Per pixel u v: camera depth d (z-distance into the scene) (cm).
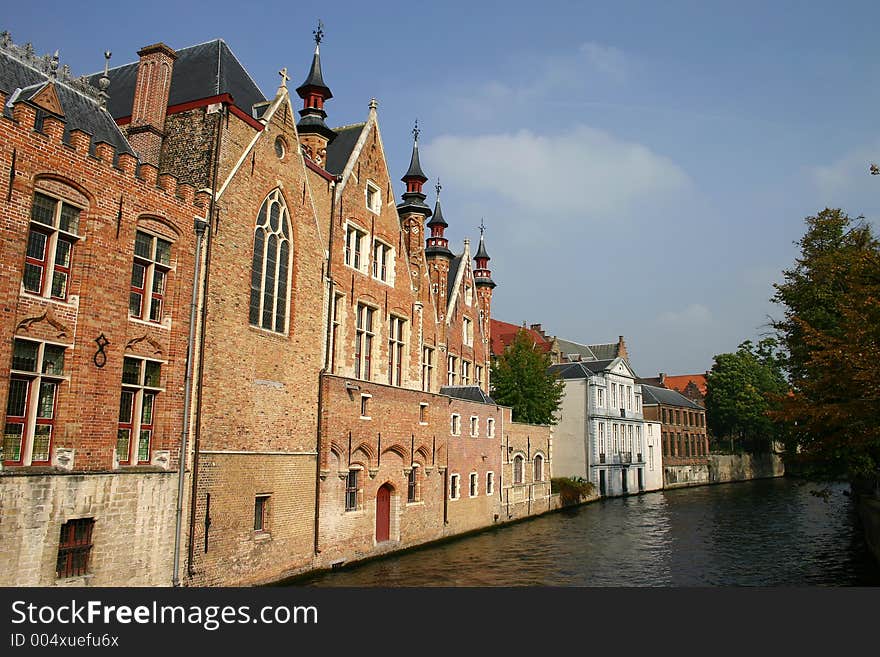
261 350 2322
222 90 2447
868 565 2892
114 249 1812
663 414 7831
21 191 1579
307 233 2631
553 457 6284
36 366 1631
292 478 2430
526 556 3081
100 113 2131
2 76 1853
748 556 3141
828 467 3591
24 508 1531
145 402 1925
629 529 4066
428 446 3362
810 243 3672
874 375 2356
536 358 5428
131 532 1792
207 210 2130
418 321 3566
